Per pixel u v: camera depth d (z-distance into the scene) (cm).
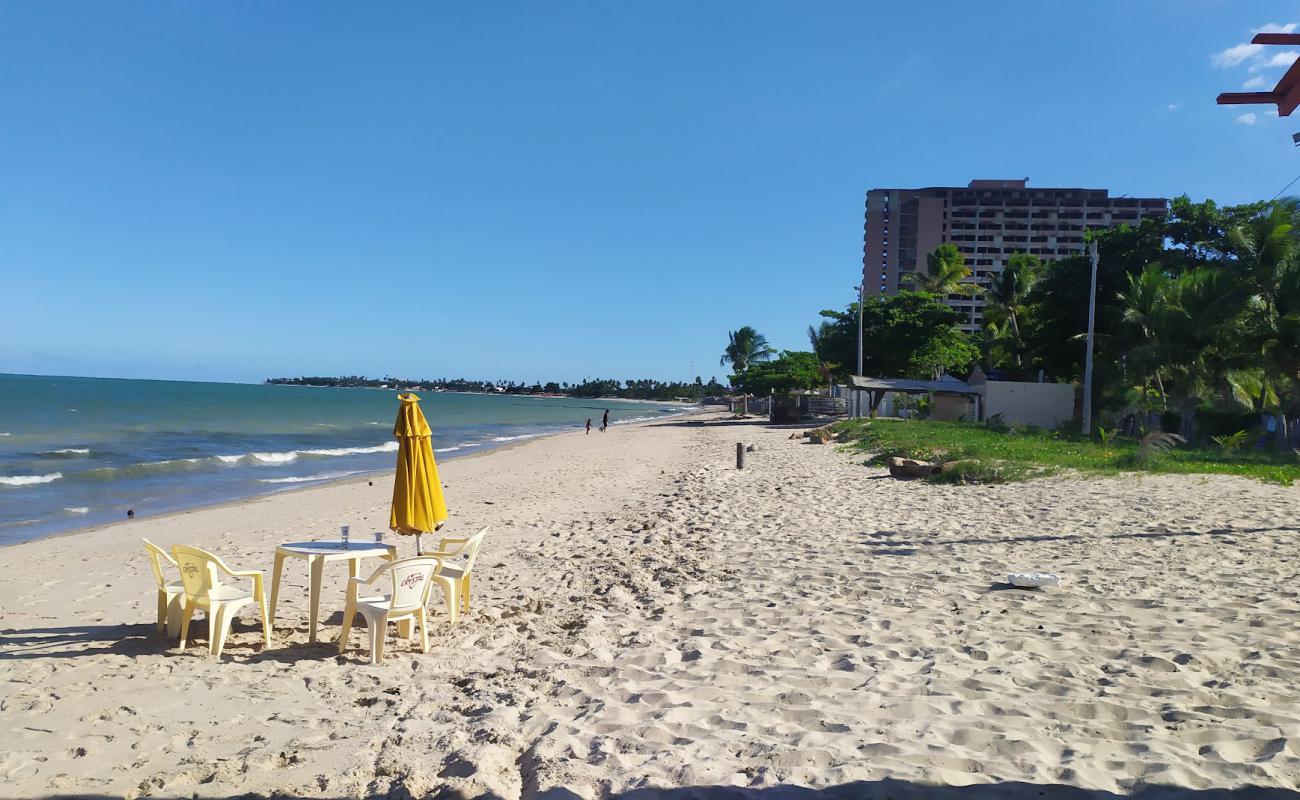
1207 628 555
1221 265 3766
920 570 798
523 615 723
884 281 11775
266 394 13388
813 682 480
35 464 2552
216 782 385
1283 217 3014
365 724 461
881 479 1675
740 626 623
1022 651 520
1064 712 412
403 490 739
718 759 374
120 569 1008
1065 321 4275
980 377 4484
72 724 469
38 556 1119
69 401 7456
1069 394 3828
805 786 339
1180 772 334
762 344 10688
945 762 357
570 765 373
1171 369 3231
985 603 654
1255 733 373
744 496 1530
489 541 1156
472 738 427
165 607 683
